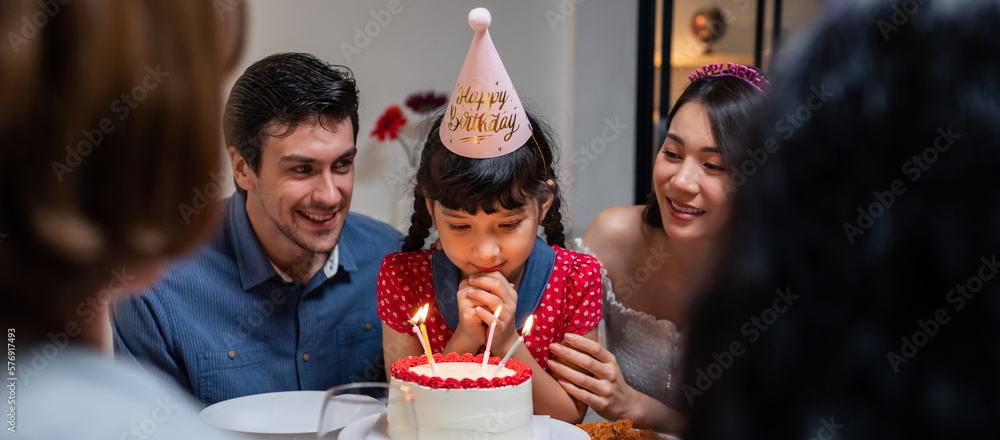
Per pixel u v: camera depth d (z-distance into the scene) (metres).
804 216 0.36
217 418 1.10
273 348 1.46
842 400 0.35
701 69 1.57
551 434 1.10
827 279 0.35
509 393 1.03
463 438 1.02
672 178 1.43
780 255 0.36
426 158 1.32
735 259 0.38
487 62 1.17
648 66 2.98
